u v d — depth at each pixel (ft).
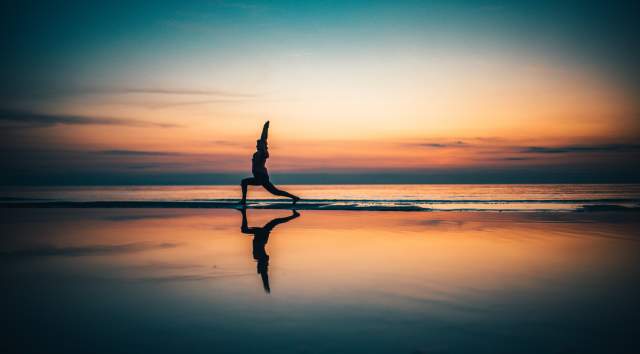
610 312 9.86
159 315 9.85
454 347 7.84
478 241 20.88
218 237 22.39
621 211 36.78
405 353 7.57
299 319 9.48
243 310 10.18
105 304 10.77
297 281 12.96
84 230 25.35
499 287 12.17
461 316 9.63
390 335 8.48
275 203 47.47
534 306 10.36
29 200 59.21
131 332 8.72
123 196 75.66
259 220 30.71
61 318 9.67
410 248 18.86
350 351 7.67
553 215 33.88
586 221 29.60
